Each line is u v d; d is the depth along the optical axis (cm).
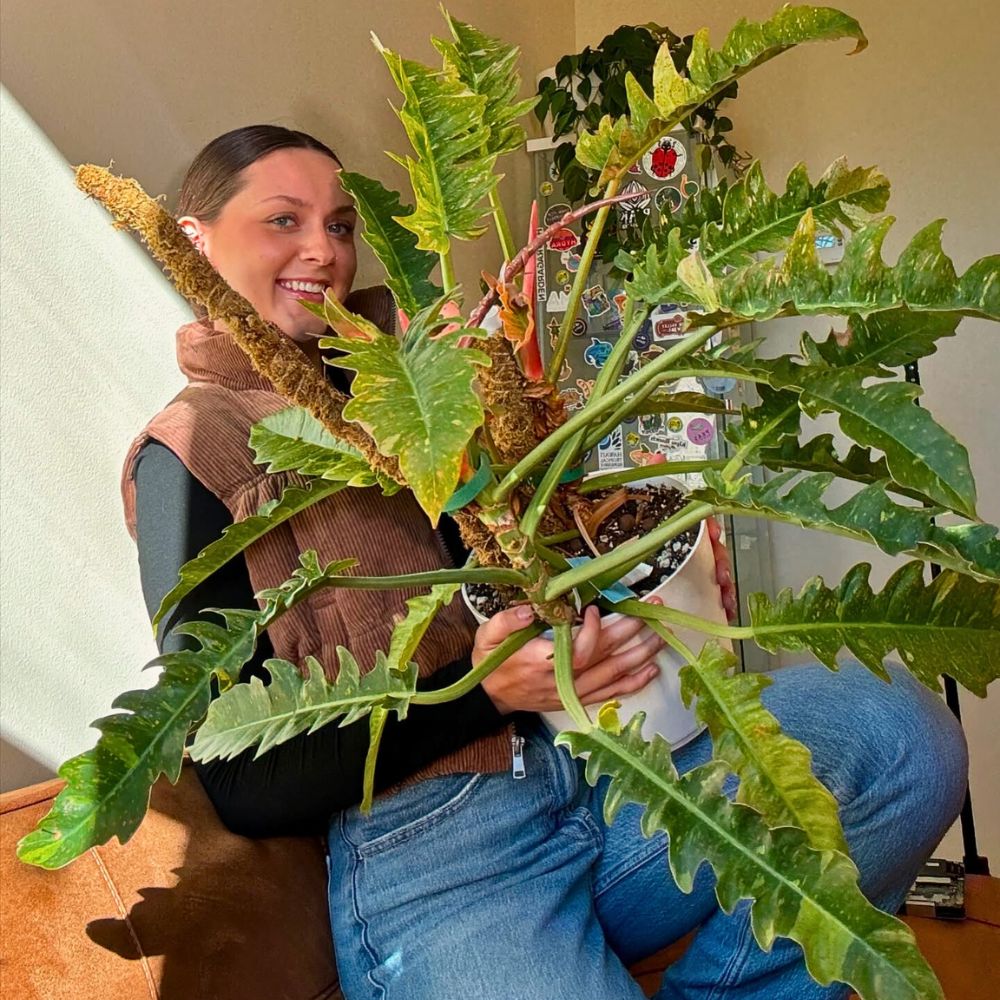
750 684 58
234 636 62
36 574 97
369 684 65
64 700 99
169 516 85
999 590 56
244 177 99
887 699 89
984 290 46
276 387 55
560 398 71
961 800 90
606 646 72
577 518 74
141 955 70
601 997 77
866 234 48
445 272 67
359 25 154
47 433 99
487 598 85
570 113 188
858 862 84
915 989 43
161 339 116
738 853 48
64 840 54
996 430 211
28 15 99
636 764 53
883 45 214
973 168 209
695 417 186
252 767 83
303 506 72
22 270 97
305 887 86
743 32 61
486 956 78
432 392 43
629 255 70
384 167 161
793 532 227
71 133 104
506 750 86
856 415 51
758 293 50
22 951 66
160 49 115
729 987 84
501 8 200
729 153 193
